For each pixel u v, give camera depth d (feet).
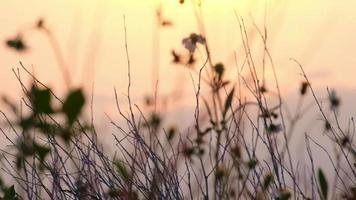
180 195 15.56
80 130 12.34
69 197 14.75
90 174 14.78
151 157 15.48
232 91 16.67
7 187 14.61
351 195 15.75
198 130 16.39
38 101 9.70
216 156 16.48
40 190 14.71
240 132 16.63
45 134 11.95
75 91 9.53
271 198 15.65
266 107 17.08
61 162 14.19
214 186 16.24
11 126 11.68
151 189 15.21
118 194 14.89
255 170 16.37
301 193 15.93
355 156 16.57
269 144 16.53
